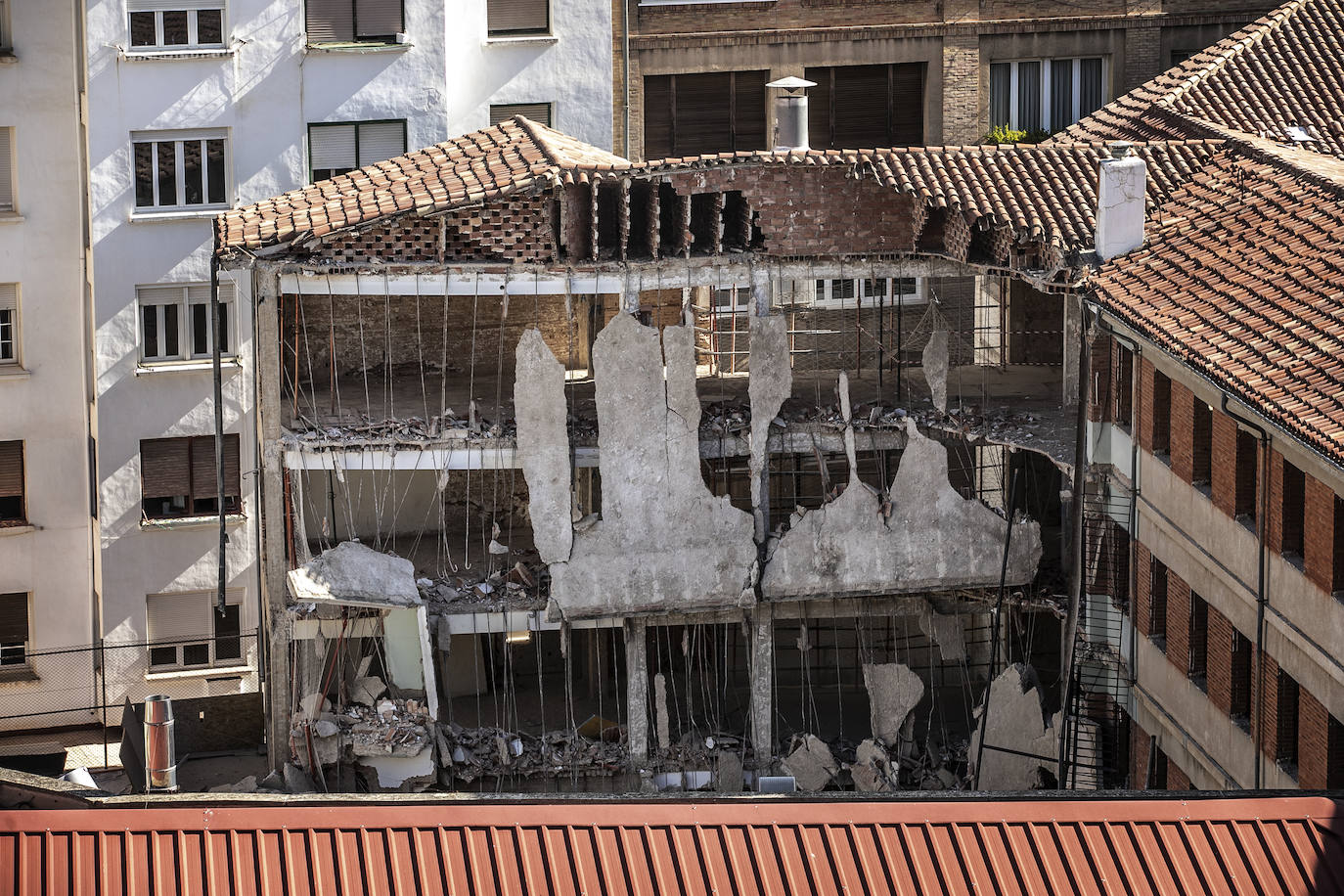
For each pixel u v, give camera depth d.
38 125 59.94
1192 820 28.73
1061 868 28.14
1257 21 61.31
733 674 57.69
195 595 61.84
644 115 62.69
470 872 27.92
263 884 27.61
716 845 28.42
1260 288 41.44
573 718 55.25
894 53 62.75
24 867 27.23
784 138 53.16
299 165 59.97
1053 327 58.00
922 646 57.31
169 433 60.69
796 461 56.78
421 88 59.91
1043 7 62.97
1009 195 48.12
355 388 56.31
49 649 62.00
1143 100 58.31
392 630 50.50
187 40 59.03
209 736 58.94
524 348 49.00
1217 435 40.03
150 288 60.03
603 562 50.41
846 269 49.81
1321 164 48.09
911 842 28.42
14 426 61.09
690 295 49.56
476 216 48.28
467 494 56.44
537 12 60.62
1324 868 28.20
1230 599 39.78
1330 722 35.69
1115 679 46.78
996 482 55.94
